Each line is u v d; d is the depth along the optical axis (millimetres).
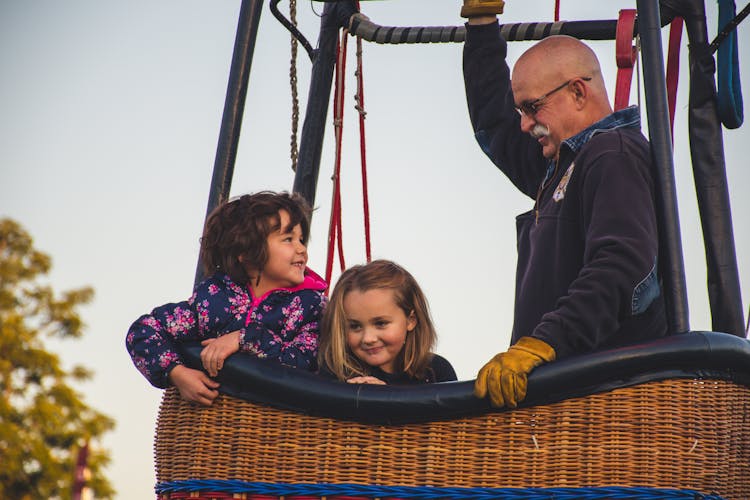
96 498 55750
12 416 55125
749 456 10492
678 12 12977
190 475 10414
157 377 10711
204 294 11523
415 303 11648
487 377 9703
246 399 10328
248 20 12969
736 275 12539
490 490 9742
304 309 11773
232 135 12734
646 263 10062
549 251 11391
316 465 10070
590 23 13703
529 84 12273
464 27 14062
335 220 14102
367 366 11625
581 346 9938
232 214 11742
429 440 9906
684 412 9773
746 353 9922
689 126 12922
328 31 14750
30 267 60781
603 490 9641
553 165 12148
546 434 9773
